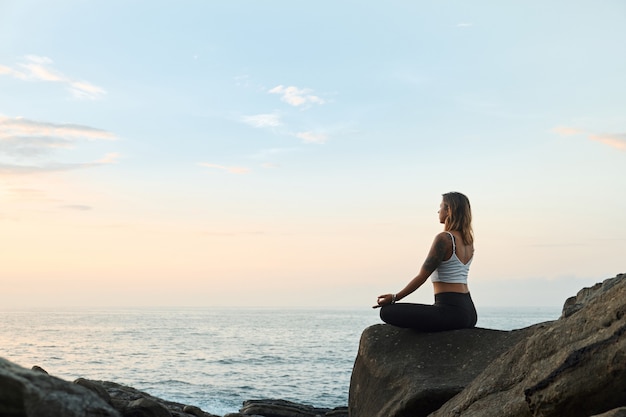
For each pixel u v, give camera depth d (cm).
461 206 830
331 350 6694
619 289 523
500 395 586
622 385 477
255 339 9269
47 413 409
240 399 2636
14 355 5438
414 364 781
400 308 827
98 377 3681
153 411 588
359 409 825
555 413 513
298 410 1302
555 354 540
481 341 787
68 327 13612
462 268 825
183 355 5753
